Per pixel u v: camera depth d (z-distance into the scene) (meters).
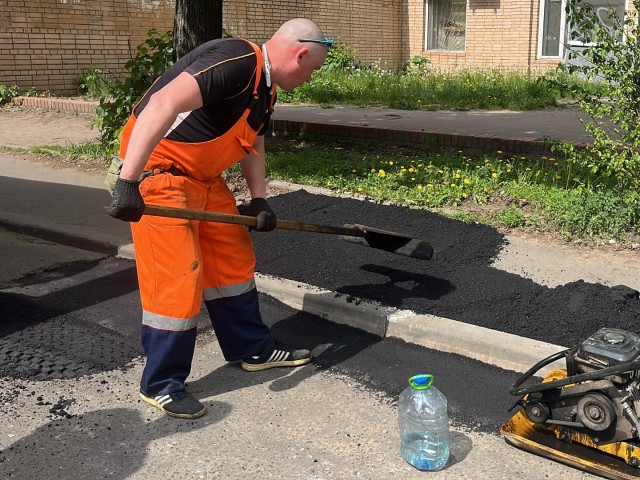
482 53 19.55
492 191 6.92
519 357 3.94
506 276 4.97
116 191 3.09
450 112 12.62
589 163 6.11
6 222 6.75
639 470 2.92
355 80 16.00
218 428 3.43
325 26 19.00
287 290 4.87
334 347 4.29
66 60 14.27
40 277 5.51
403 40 21.16
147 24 15.48
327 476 3.05
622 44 5.73
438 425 3.15
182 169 3.46
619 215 5.89
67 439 3.34
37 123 12.01
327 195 7.08
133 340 4.40
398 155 8.81
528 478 3.03
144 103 3.38
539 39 18.62
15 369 4.00
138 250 3.46
